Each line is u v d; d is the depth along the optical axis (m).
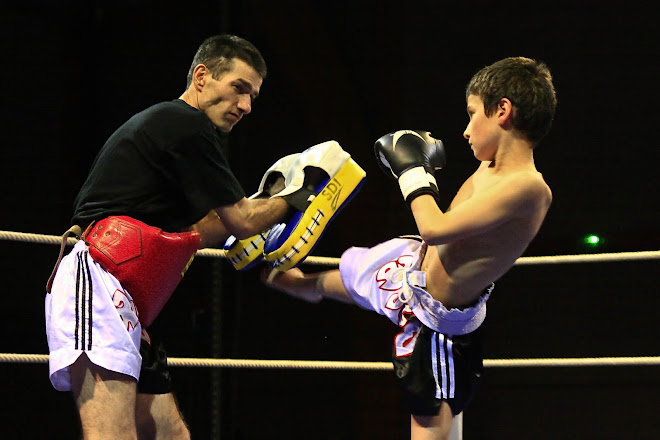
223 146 5.47
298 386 6.19
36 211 5.73
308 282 3.24
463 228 2.56
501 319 6.00
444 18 6.27
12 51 5.72
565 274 5.93
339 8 6.45
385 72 6.36
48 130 5.81
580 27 5.96
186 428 3.10
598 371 5.82
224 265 5.30
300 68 6.40
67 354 2.50
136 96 5.98
